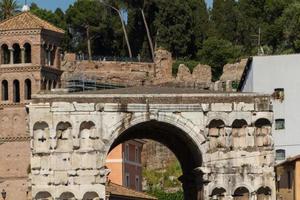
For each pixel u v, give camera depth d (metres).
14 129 158.00
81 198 123.62
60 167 123.75
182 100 125.56
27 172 153.62
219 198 125.94
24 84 160.50
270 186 126.44
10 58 161.50
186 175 134.75
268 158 126.69
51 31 164.50
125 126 124.75
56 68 166.62
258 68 158.12
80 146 124.12
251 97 126.69
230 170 125.94
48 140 123.62
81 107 124.12
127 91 129.50
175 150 136.75
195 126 125.62
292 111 155.75
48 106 123.75
